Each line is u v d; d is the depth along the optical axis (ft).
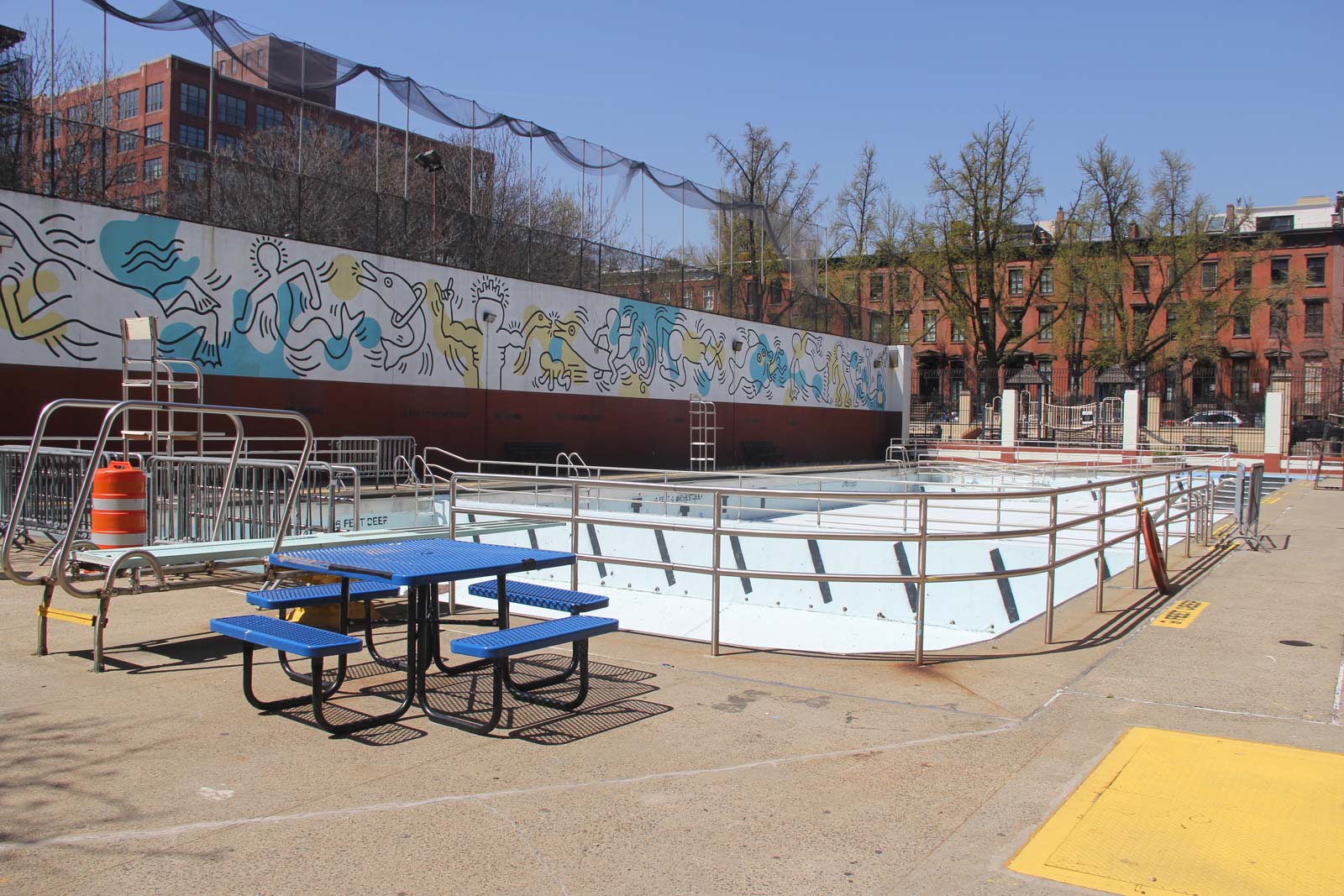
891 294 183.01
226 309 61.82
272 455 64.03
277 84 71.67
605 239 105.40
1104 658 22.26
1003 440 130.31
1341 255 193.67
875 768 15.03
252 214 67.67
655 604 39.09
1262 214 255.50
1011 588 39.73
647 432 97.25
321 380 67.31
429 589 19.66
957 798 13.88
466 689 19.03
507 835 12.44
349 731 16.30
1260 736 16.71
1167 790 14.16
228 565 22.93
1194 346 174.19
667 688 19.49
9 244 40.83
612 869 11.55
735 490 22.67
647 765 15.07
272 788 13.85
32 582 20.22
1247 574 35.70
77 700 17.63
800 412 122.52
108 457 28.78
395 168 121.70
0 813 12.78
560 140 93.50
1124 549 41.60
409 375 73.26
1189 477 41.86
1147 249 182.60
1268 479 104.63
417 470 73.77
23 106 89.61
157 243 58.49
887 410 144.46
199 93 127.34
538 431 84.79
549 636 16.58
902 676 20.58
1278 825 12.99
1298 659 22.26
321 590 19.62
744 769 14.94
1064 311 178.29
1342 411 123.13
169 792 13.60
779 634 34.42
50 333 54.03
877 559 41.42
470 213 81.41
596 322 90.94
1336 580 34.30
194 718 16.81
